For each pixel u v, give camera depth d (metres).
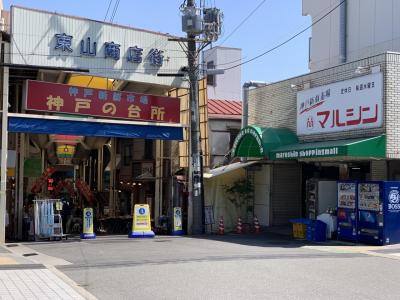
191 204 22.45
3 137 18.97
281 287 9.48
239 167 23.70
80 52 20.56
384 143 17.05
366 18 24.38
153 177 26.86
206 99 23.91
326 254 14.48
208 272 11.12
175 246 16.94
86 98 21.11
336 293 8.99
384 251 15.16
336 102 19.28
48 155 37.78
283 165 23.42
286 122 22.52
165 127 22.53
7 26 23.91
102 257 13.91
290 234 21.12
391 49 22.80
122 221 23.94
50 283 9.75
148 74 22.22
